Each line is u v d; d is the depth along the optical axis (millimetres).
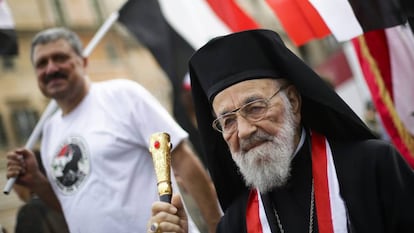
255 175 3133
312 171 3174
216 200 4547
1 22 5031
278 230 3137
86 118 4402
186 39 6074
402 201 2912
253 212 3264
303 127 3324
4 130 21078
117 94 4395
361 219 2928
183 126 5930
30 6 23156
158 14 5668
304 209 3139
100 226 4137
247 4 29594
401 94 4484
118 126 4297
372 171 2994
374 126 7906
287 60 3145
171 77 5770
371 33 4555
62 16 23953
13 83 21828
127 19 5695
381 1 3670
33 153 4840
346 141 3195
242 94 3113
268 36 3180
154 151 3184
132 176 4215
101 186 4184
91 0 24906
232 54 3174
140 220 4129
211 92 3221
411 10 3646
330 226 2982
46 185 4809
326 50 28828
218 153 3523
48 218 5188
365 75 4648
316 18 4094
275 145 3084
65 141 4430
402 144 4504
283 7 4234
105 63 24469
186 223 3119
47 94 4602
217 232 3412
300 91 3127
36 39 4570
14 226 5516
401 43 4445
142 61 25047
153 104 4375
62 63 4445
